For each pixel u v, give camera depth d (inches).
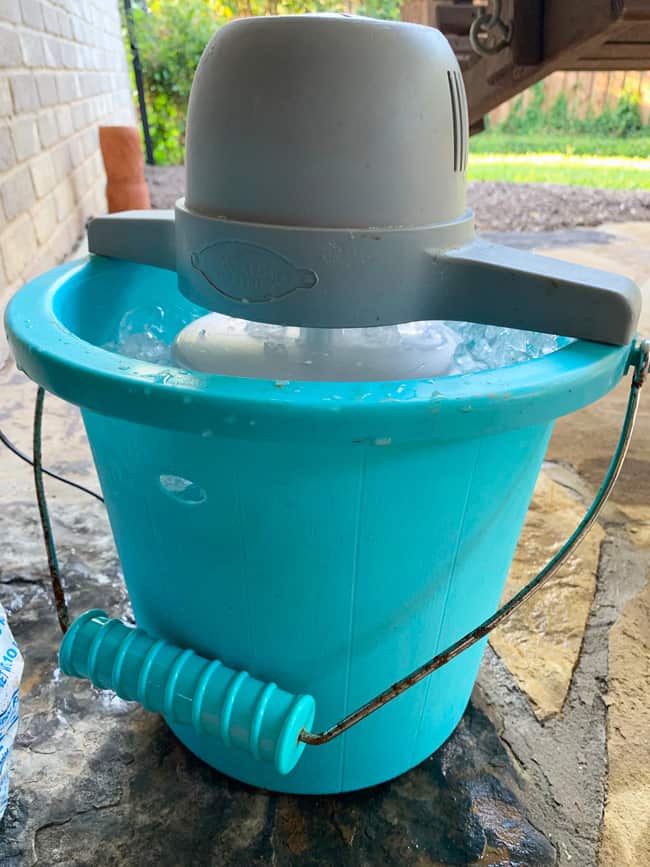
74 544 43.9
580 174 189.8
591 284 21.9
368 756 28.4
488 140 256.1
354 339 27.8
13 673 25.7
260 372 26.2
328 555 22.6
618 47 75.0
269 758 24.4
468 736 32.3
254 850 27.4
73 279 29.9
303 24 21.4
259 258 22.9
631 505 49.2
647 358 22.6
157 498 23.6
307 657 25.4
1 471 51.3
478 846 27.7
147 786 29.7
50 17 107.4
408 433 18.6
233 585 24.1
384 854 27.4
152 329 36.2
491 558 26.1
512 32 71.2
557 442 57.9
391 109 21.7
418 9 242.8
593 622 38.9
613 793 29.8
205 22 219.9
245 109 22.1
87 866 26.7
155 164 222.2
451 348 29.2
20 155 86.7
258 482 21.2
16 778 29.7
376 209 22.3
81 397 20.4
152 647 26.2
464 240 24.8
